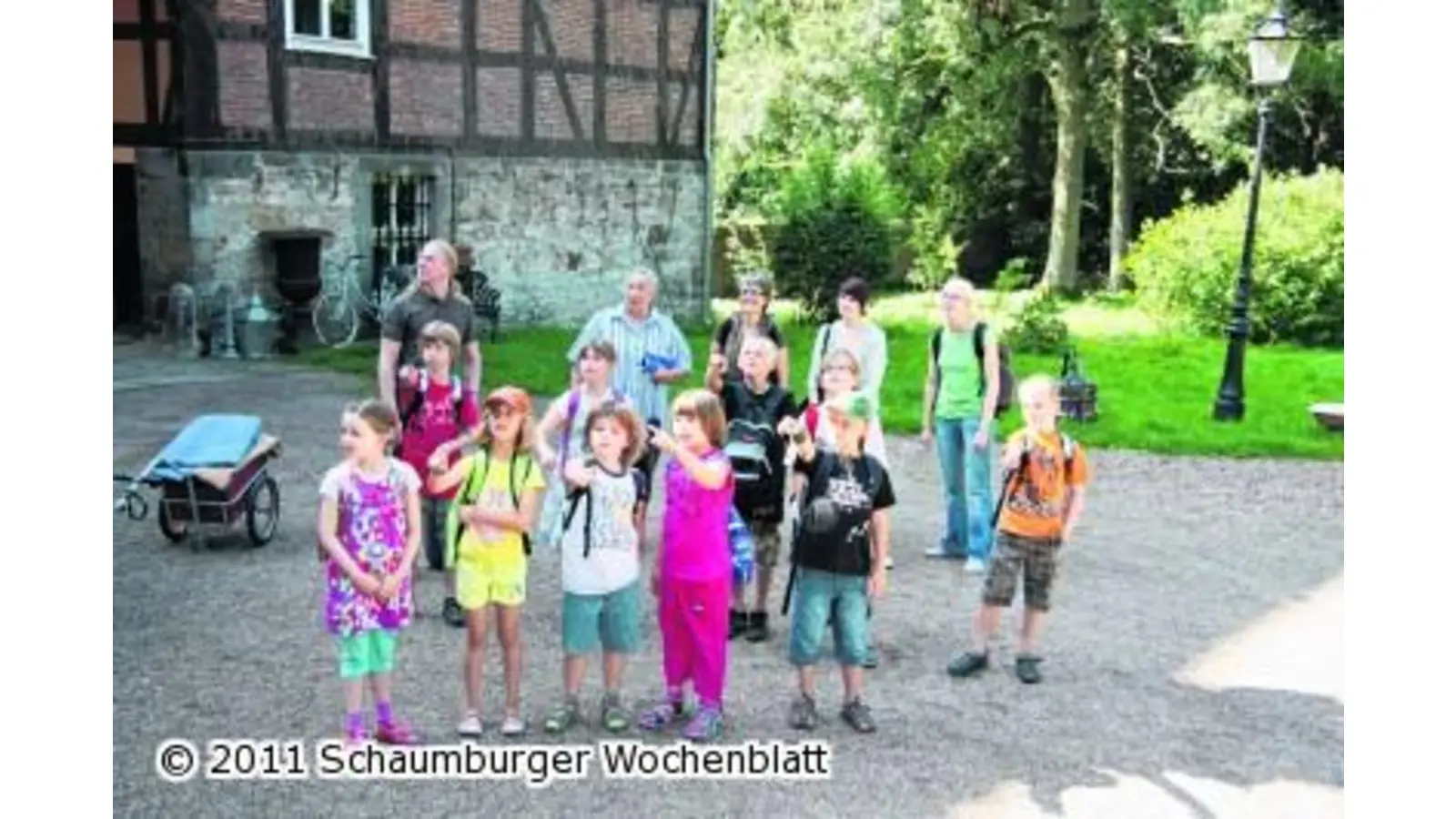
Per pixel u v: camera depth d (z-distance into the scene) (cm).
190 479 770
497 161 1819
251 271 1560
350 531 515
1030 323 1761
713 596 540
